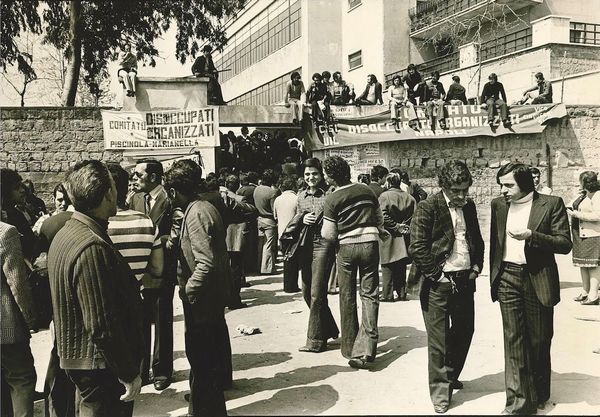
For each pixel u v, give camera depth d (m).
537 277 3.88
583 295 7.45
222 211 6.20
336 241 5.12
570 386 4.43
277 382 4.67
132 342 2.87
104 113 13.28
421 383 4.59
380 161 14.70
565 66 16.58
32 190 8.88
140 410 4.15
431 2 19.73
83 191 2.87
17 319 3.51
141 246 4.21
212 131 13.52
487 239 14.55
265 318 6.93
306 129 14.47
